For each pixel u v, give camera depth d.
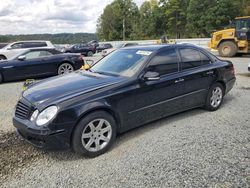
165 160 3.68
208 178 3.23
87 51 31.36
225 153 3.83
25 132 3.74
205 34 60.16
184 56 5.22
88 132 3.84
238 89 7.89
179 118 5.35
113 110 4.05
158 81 4.64
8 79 10.16
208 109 5.74
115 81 4.29
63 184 3.23
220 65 5.80
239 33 18.06
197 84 5.32
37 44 16.12
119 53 5.33
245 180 3.17
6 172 3.52
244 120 5.17
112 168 3.54
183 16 71.00
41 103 3.76
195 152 3.88
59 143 3.65
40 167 3.63
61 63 10.93
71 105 3.68
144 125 5.00
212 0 57.94
